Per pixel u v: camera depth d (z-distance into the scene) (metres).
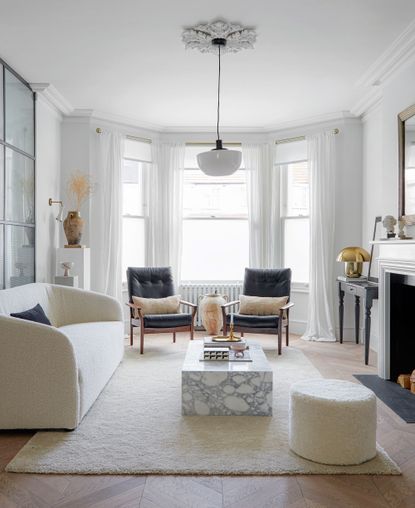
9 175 4.04
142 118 5.75
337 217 5.62
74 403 2.76
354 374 4.07
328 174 5.59
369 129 5.29
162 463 2.36
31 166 4.59
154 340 5.46
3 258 3.89
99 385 3.33
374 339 5.02
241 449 2.53
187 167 6.25
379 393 3.52
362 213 5.54
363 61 3.98
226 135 6.19
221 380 3.04
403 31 3.43
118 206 5.69
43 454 2.46
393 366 3.89
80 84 4.59
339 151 5.61
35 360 2.74
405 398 3.40
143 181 6.15
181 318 4.86
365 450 2.36
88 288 5.10
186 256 6.36
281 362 4.42
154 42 3.64
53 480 2.22
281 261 6.10
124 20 3.29
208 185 6.32
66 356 2.75
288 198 6.09
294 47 3.71
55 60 3.99
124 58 3.95
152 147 6.11
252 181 6.11
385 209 4.16
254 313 5.08
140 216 6.11
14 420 2.75
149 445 2.58
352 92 4.79
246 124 6.00
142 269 5.36
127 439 2.66
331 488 2.14
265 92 4.80
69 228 4.94
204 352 3.32
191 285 6.09
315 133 5.75
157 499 2.06
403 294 3.88
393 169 4.00
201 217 6.33
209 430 2.79
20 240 4.29
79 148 5.50
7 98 4.04
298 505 2.01
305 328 5.90
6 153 3.98
